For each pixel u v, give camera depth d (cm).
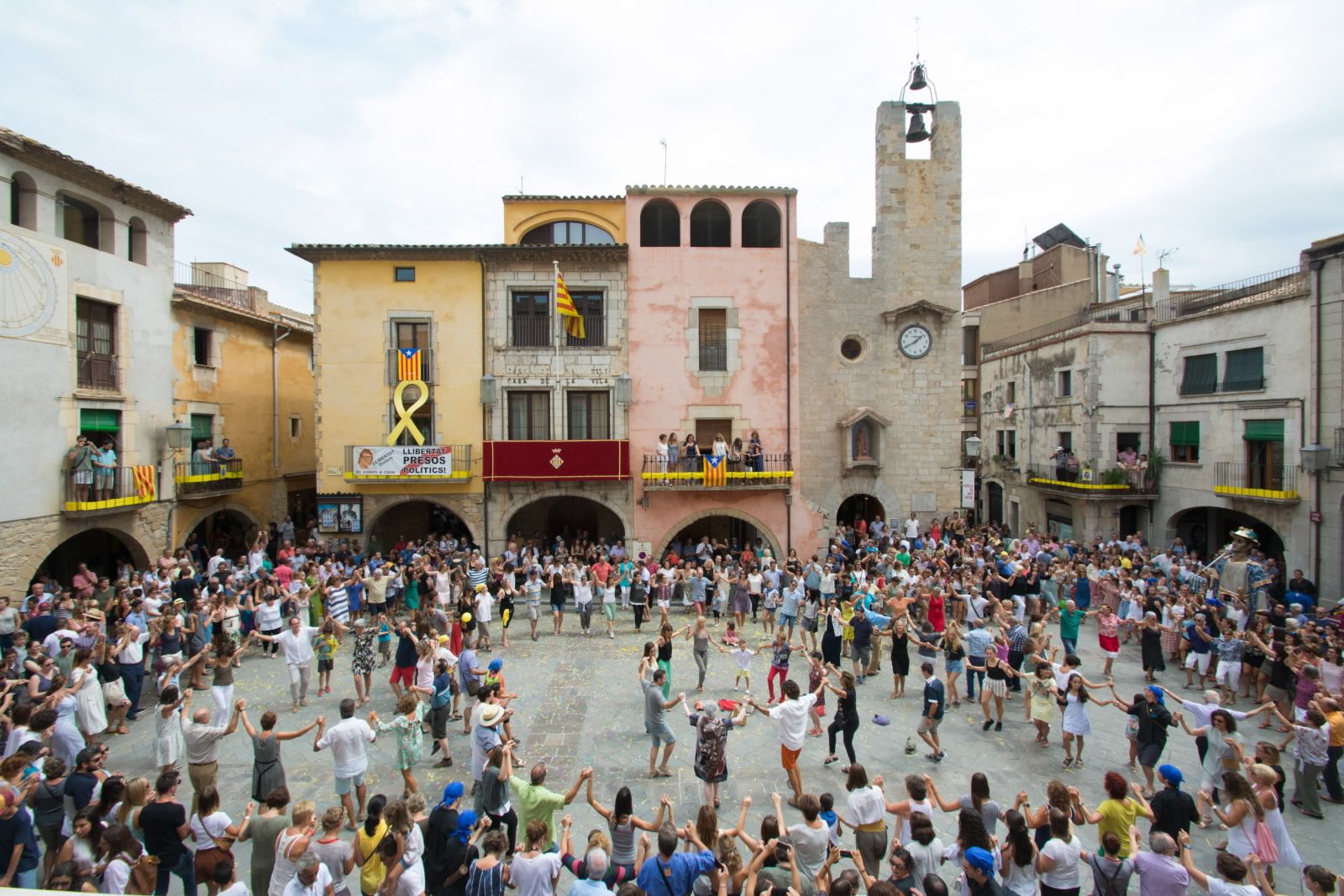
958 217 2583
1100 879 675
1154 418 2872
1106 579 1920
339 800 1000
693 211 2453
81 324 1869
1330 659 1228
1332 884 590
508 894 778
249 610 1650
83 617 1347
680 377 2380
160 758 998
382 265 2300
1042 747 1191
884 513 2591
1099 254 3762
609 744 1180
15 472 1653
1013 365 3575
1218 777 952
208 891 713
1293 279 2341
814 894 668
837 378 2566
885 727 1266
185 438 2098
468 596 1639
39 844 789
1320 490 2147
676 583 2148
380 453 2233
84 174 1830
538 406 2372
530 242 2580
